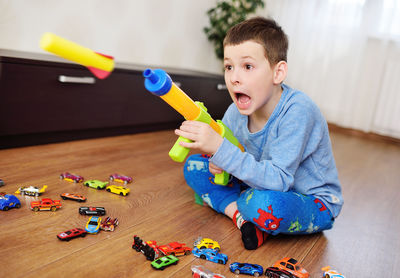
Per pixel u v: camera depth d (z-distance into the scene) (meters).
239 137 1.08
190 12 2.89
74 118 1.72
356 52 3.24
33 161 1.38
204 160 1.11
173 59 2.84
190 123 0.83
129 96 1.99
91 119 1.80
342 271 0.87
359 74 3.25
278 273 0.77
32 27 1.83
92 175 1.32
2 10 1.70
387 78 3.18
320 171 1.03
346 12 3.24
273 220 0.88
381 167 2.18
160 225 0.98
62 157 1.48
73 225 0.92
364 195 1.58
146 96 2.10
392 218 1.33
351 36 3.25
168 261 0.77
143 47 2.53
